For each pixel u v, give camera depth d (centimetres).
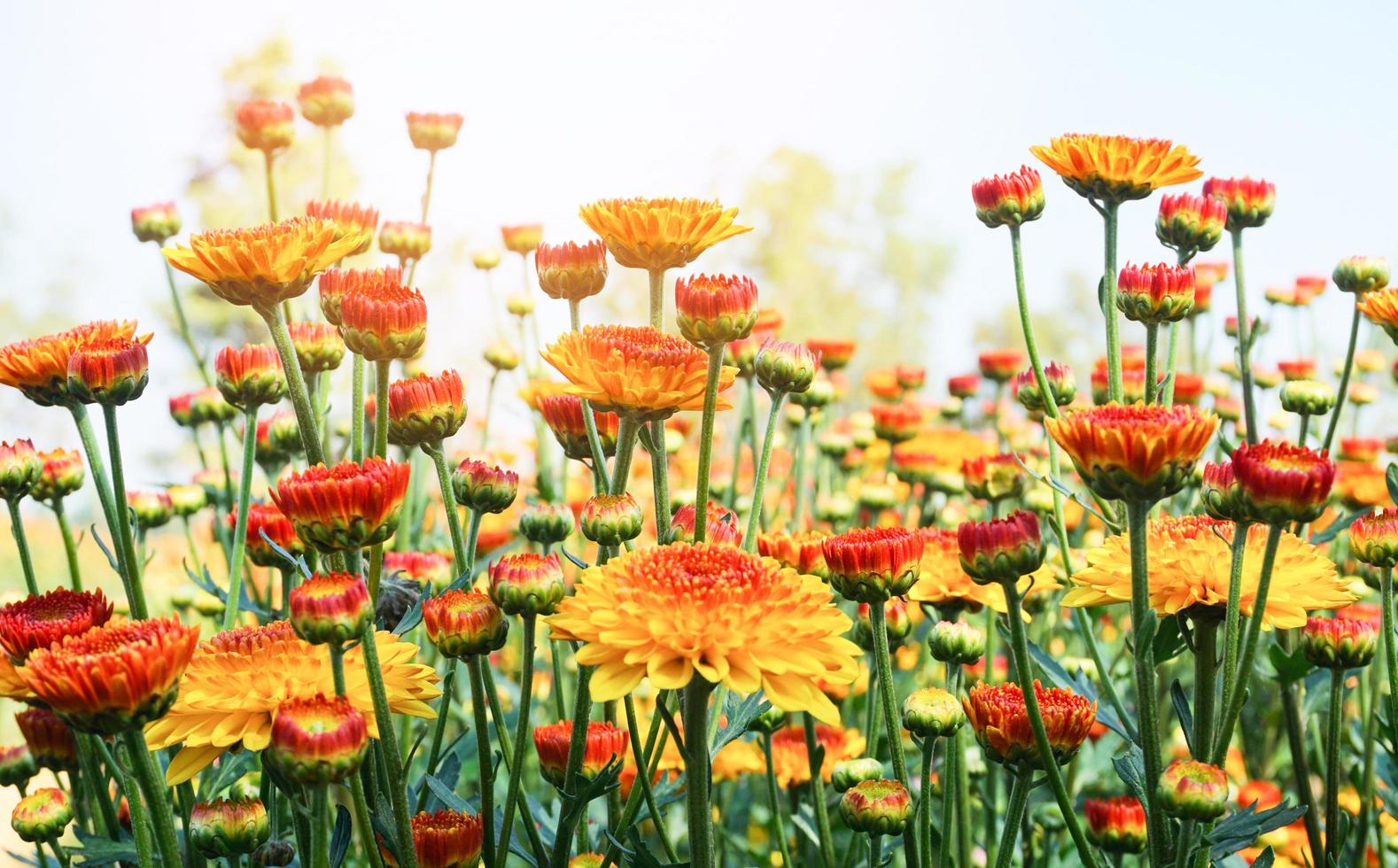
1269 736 106
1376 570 90
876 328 919
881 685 79
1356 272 94
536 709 111
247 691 73
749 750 96
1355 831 96
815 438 134
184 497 105
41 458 87
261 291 77
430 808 80
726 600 71
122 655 69
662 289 81
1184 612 78
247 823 75
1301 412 97
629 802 78
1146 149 83
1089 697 82
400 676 75
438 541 114
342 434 128
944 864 82
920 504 133
